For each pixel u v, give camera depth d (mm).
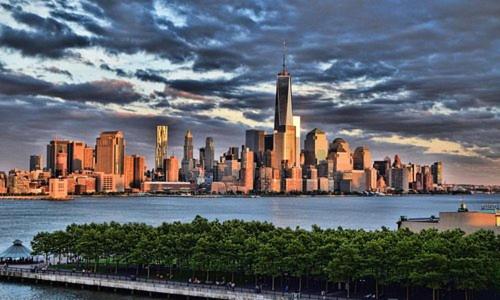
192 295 177750
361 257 163375
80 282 197250
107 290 192750
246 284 186125
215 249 189500
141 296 185625
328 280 173500
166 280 192875
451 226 197000
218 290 173750
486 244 165250
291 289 178375
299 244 177750
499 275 152750
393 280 159625
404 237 173125
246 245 186250
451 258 155500
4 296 186125
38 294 189125
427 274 151375
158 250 196500
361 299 163125
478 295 166625
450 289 160625
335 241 181500
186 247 198250
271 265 175125
